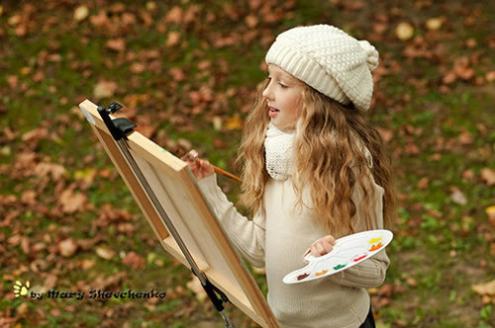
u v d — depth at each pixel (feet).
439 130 31.58
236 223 15.53
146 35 37.35
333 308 15.19
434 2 39.11
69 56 35.96
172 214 14.71
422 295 24.35
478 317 23.52
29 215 27.30
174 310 23.79
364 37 36.96
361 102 14.62
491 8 38.73
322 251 13.37
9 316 23.00
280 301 15.29
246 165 15.46
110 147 14.79
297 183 14.48
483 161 29.81
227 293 14.84
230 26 37.83
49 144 30.94
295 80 14.25
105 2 39.24
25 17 38.19
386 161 15.38
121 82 34.53
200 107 32.86
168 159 11.95
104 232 26.71
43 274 24.82
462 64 35.12
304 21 37.93
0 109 32.68
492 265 25.30
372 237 13.16
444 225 26.84
